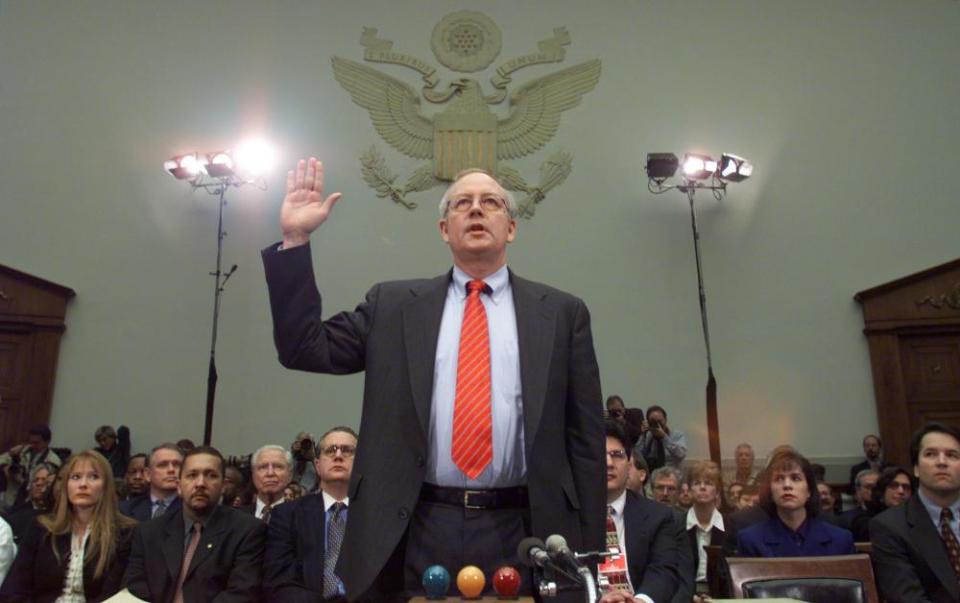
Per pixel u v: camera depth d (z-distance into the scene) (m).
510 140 7.57
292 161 7.51
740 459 6.47
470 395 1.41
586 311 1.58
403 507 1.34
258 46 7.73
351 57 7.74
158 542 2.93
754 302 7.29
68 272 7.17
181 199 7.35
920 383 7.08
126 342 7.09
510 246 7.38
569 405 1.49
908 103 7.61
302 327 1.37
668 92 7.71
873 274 7.31
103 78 7.54
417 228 7.41
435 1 7.89
